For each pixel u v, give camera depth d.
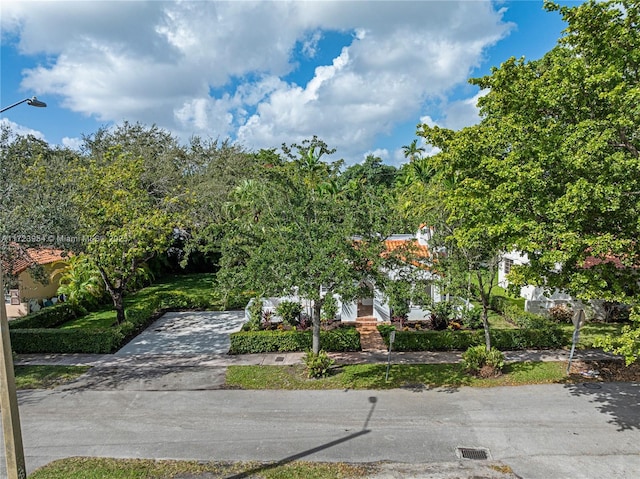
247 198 15.84
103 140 32.41
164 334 19.45
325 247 11.98
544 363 14.72
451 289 13.92
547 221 9.76
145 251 19.61
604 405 11.66
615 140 9.16
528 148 9.47
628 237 9.45
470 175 11.85
